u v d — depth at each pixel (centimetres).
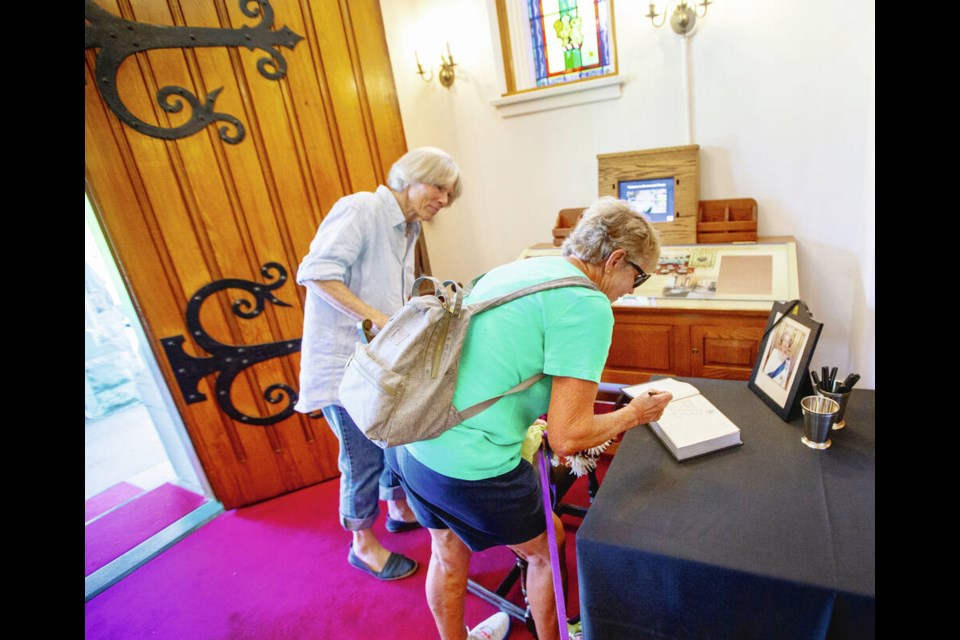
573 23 208
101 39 146
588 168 226
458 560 110
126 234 162
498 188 248
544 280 86
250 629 147
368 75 187
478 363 86
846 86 171
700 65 190
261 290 185
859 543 74
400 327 91
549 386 93
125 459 258
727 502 87
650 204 202
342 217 131
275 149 176
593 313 82
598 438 86
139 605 160
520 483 95
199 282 175
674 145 205
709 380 130
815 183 186
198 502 213
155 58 154
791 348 111
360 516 154
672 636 84
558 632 113
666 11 187
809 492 86
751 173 196
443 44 225
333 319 139
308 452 211
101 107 151
